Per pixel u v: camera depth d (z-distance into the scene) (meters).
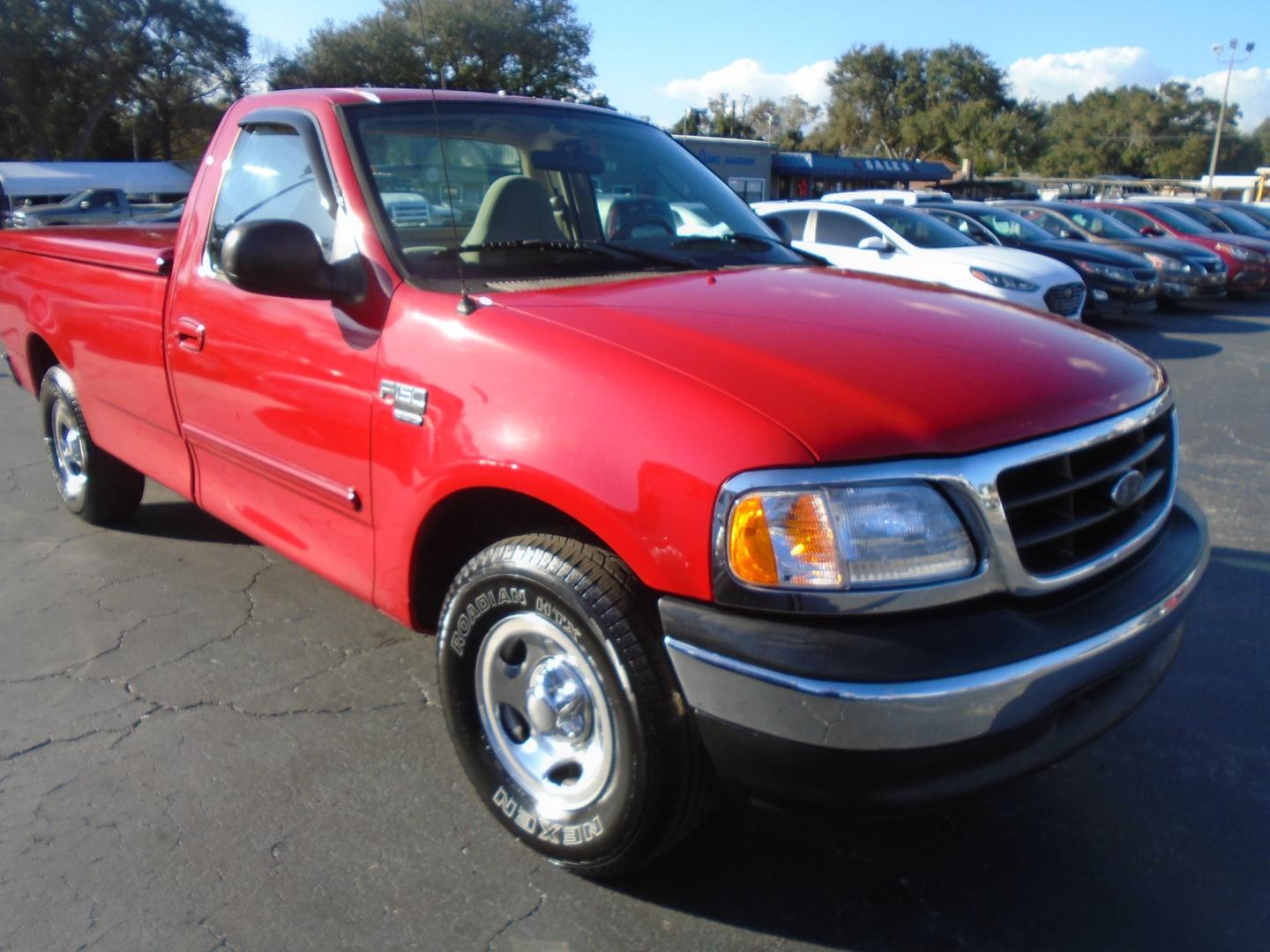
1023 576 2.11
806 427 2.04
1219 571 4.63
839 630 1.99
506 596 2.43
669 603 2.11
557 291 2.72
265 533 3.38
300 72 46.16
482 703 2.63
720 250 3.43
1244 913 2.45
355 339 2.80
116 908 2.44
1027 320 2.78
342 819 2.78
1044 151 79.94
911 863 2.63
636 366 2.24
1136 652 2.26
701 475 2.05
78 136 49.47
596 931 2.38
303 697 3.41
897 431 2.06
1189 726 3.29
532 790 2.55
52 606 4.10
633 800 2.25
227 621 3.97
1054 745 2.17
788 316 2.57
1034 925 2.41
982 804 2.88
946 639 2.00
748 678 2.01
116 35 48.12
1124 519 2.42
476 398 2.45
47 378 4.84
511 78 43.34
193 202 3.62
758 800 2.14
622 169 3.63
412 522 2.65
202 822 2.76
